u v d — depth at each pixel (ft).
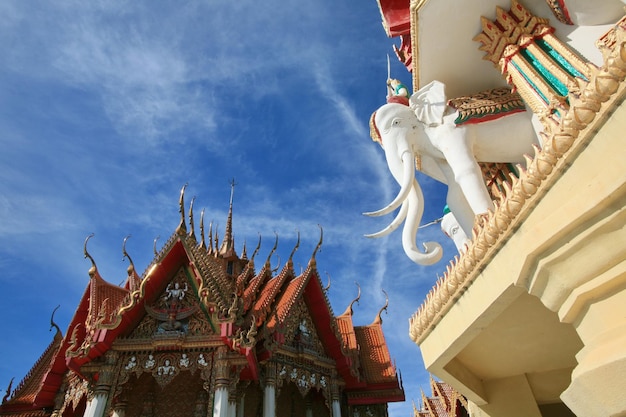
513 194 14.76
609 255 11.67
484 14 27.99
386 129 32.45
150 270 53.26
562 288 13.05
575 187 12.52
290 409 64.80
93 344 47.09
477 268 17.43
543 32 24.79
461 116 28.63
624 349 10.53
